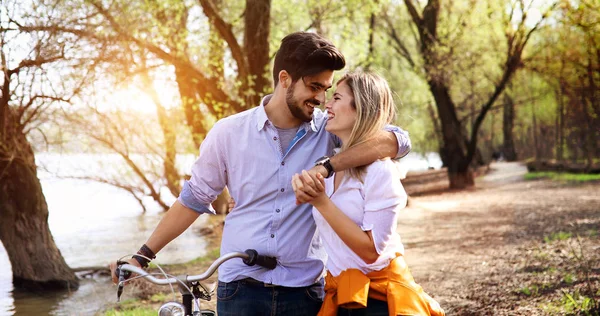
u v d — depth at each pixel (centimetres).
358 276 269
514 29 2386
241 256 269
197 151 1474
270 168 295
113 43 1002
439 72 2502
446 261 980
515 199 2050
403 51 3091
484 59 2636
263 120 296
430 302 276
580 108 3297
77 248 1394
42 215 965
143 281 910
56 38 862
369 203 264
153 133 1388
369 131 271
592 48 2430
